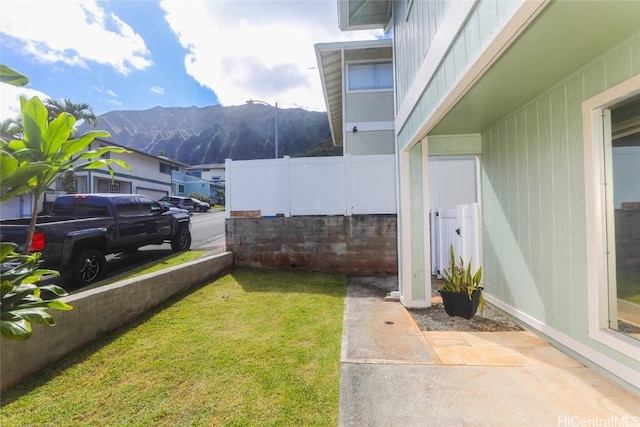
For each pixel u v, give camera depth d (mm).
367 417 2121
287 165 6676
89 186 20516
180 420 2094
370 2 6355
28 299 1909
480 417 2119
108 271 6543
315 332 3527
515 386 2480
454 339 3428
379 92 10617
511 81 3002
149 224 7449
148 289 4176
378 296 5125
